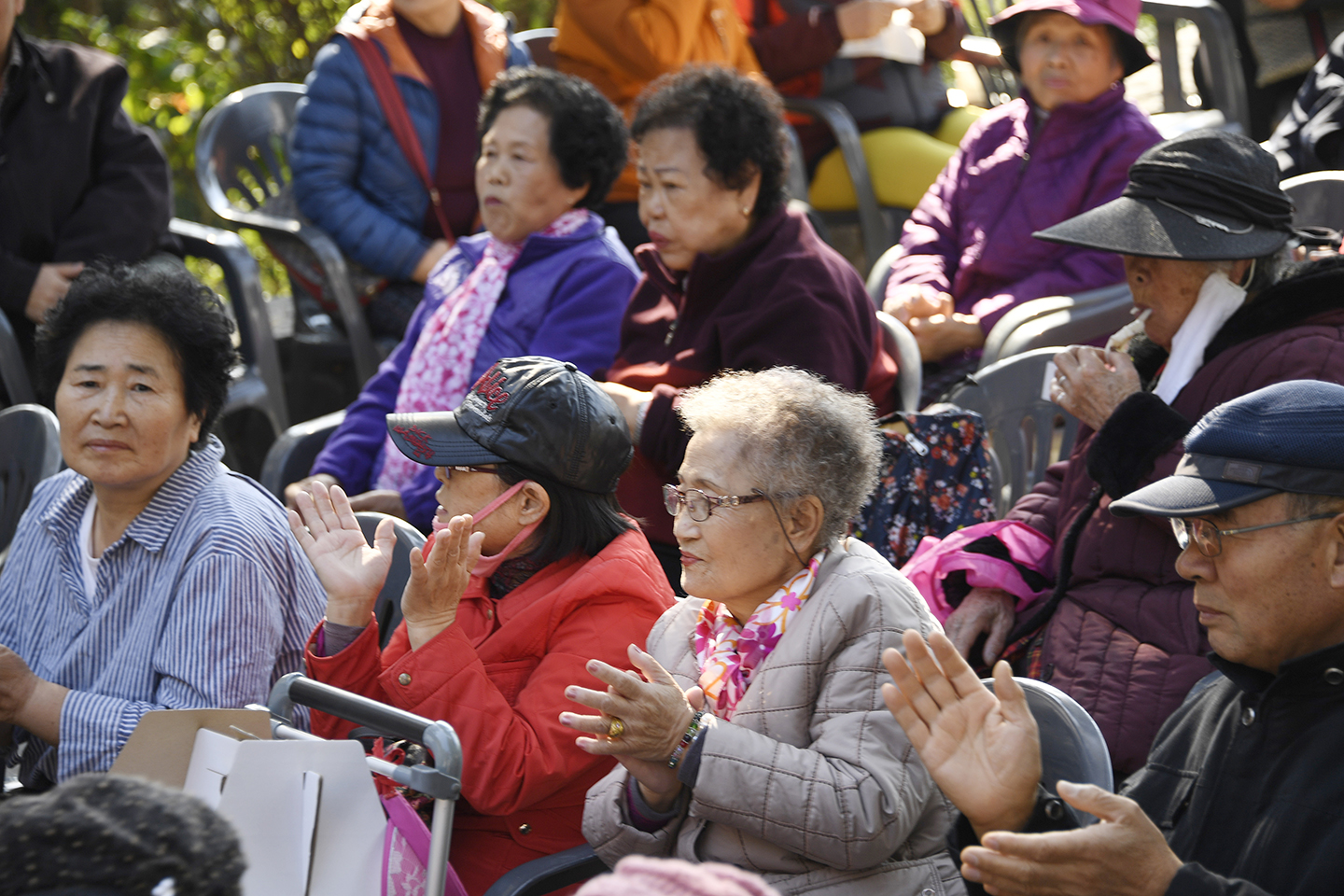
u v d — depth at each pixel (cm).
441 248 1368
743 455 539
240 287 1322
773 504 537
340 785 474
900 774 502
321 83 1361
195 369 680
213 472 696
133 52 1984
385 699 623
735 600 555
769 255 876
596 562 628
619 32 1366
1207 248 696
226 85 2003
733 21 1437
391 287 1395
